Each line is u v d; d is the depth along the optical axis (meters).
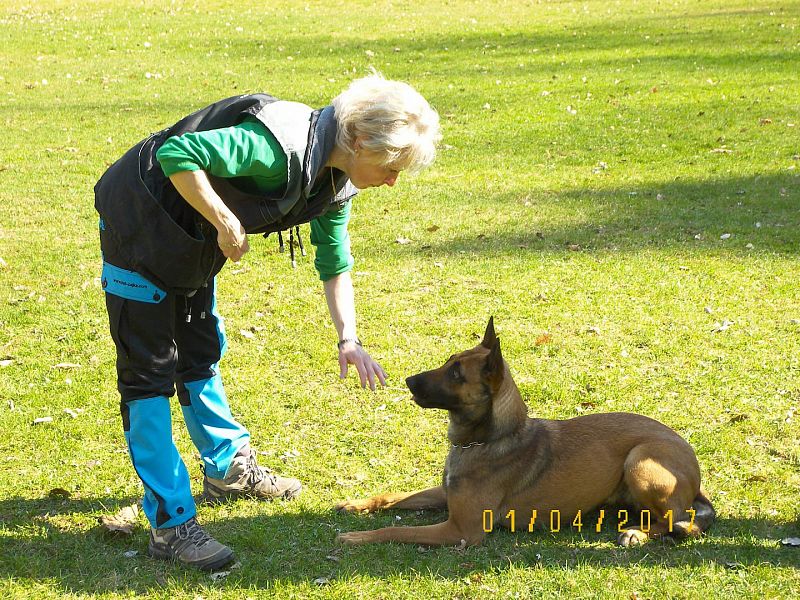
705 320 6.47
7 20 22.64
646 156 11.27
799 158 10.91
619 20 23.41
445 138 12.33
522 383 5.52
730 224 8.59
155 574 3.62
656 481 3.85
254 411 5.20
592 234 8.41
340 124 3.13
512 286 7.18
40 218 8.84
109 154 11.27
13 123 12.87
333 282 4.00
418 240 8.34
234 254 3.14
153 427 3.55
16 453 4.68
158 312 3.43
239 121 3.20
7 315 6.54
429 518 4.15
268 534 3.93
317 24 23.11
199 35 21.25
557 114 13.60
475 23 23.34
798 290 7.00
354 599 3.47
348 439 4.89
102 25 22.22
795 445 4.73
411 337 6.26
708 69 16.72
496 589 3.52
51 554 3.76
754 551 3.77
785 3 25.27
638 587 3.52
